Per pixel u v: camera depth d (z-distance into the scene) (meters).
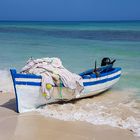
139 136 7.27
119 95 11.27
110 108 9.51
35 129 7.50
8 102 9.85
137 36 41.03
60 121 8.10
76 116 8.52
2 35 45.47
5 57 20.48
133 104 10.05
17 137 7.00
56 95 9.31
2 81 12.84
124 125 7.95
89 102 10.22
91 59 19.97
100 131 7.50
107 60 12.76
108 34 46.06
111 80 11.88
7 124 7.80
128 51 24.55
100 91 11.29
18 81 8.48
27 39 37.34
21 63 17.92
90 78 10.42
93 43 31.45
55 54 22.45
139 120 8.38
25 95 8.70
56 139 6.96
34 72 9.21
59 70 9.55
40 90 8.94
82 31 56.56
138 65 17.70
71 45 29.48
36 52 23.61
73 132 7.39
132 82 13.31
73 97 9.79
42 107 9.22
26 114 8.61
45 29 67.69
